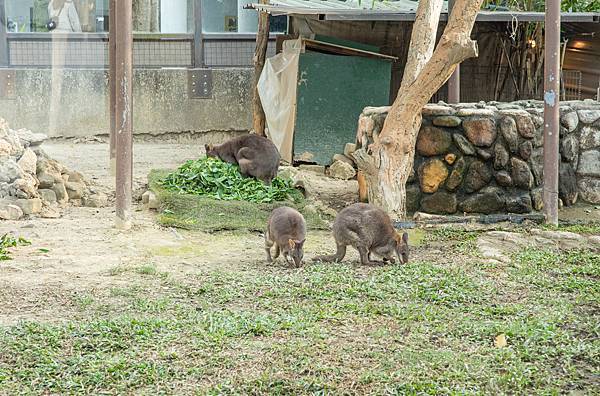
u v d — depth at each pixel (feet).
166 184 42.39
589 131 42.65
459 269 30.42
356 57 54.19
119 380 20.04
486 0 53.93
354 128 54.60
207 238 36.42
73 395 19.26
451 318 24.89
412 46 39.34
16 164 40.57
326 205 42.80
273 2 51.65
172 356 21.38
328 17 46.44
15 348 21.70
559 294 27.71
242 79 66.33
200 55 66.28
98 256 32.37
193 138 66.28
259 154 43.86
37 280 28.66
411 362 21.16
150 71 65.26
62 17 64.13
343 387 19.71
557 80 38.40
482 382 19.99
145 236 36.06
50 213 39.86
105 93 65.16
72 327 23.31
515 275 29.99
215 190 41.70
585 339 23.02
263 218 38.68
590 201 42.78
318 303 26.23
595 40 58.34
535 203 40.96
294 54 53.31
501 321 24.54
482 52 59.06
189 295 27.17
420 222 38.50
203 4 68.90
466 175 40.68
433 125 40.68
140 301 26.08
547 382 20.06
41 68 64.03
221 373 20.52
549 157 38.81
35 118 63.93
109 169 49.85
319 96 54.03
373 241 31.35
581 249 34.45
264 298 26.71
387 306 25.77
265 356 21.49
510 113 40.86
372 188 39.17
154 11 67.97
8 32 63.62
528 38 57.93
